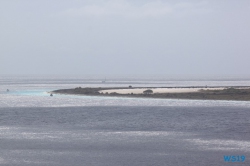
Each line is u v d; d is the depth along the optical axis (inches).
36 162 2753.4
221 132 3796.8
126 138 3523.6
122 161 2765.7
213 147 3169.3
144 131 3870.6
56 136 3622.0
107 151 3043.8
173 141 3388.3
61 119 4758.9
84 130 3946.9
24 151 3048.7
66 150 3075.8
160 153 2982.3
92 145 3248.0
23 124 4370.1
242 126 4143.7
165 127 4101.9
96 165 2677.2
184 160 2787.9
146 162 2743.6
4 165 2682.1
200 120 4591.5
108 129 4001.0
